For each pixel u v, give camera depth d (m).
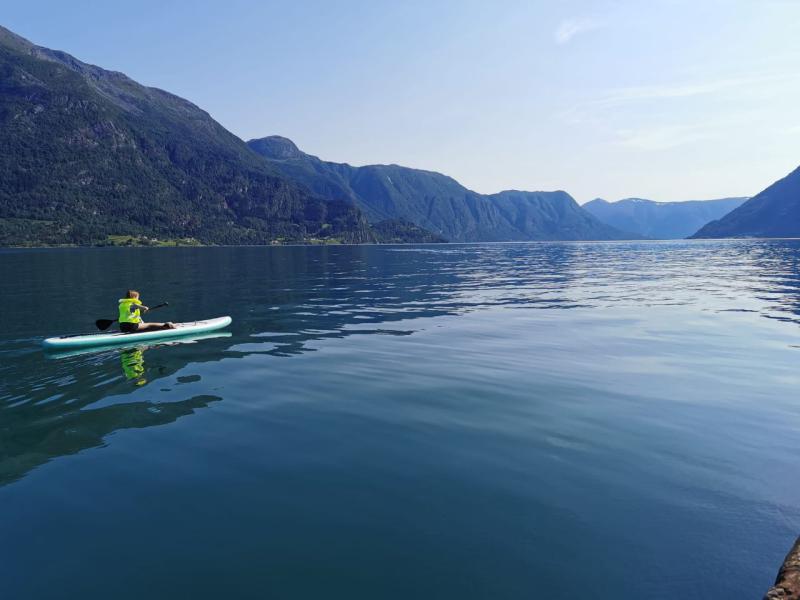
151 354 13.54
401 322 18.44
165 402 9.49
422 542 5.09
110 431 8.05
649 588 4.41
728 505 5.75
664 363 12.16
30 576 4.59
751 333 15.82
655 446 7.36
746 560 4.78
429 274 44.81
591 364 12.12
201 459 7.01
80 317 19.89
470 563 4.75
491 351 13.60
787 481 6.30
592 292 28.22
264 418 8.61
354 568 4.68
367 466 6.77
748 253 84.06
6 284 34.47
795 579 4.26
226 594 4.35
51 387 10.45
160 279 39.31
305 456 7.09
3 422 8.46
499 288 31.11
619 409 8.94
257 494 6.05
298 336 15.90
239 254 111.44
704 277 37.81
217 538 5.16
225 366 12.19
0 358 13.16
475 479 6.39
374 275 43.78
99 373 11.59
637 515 5.55
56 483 6.33
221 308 22.42
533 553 4.90
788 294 26.03
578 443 7.50
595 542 5.06
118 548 5.00
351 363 12.38
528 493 6.04
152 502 5.87
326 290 30.44
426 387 10.34
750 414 8.64
